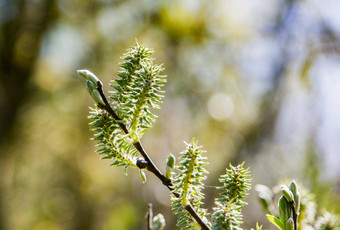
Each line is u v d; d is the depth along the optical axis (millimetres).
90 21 8898
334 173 4551
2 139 8984
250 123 8102
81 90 9406
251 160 7848
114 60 8844
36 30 8781
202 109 8797
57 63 9195
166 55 8656
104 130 1418
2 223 9547
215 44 8570
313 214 1692
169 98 8852
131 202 9789
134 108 1416
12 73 8852
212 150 8625
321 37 6734
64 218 10305
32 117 9398
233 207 1342
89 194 10250
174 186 1338
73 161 10086
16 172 9797
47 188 10352
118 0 8609
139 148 1449
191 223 1377
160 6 8469
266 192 1736
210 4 8430
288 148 6797
